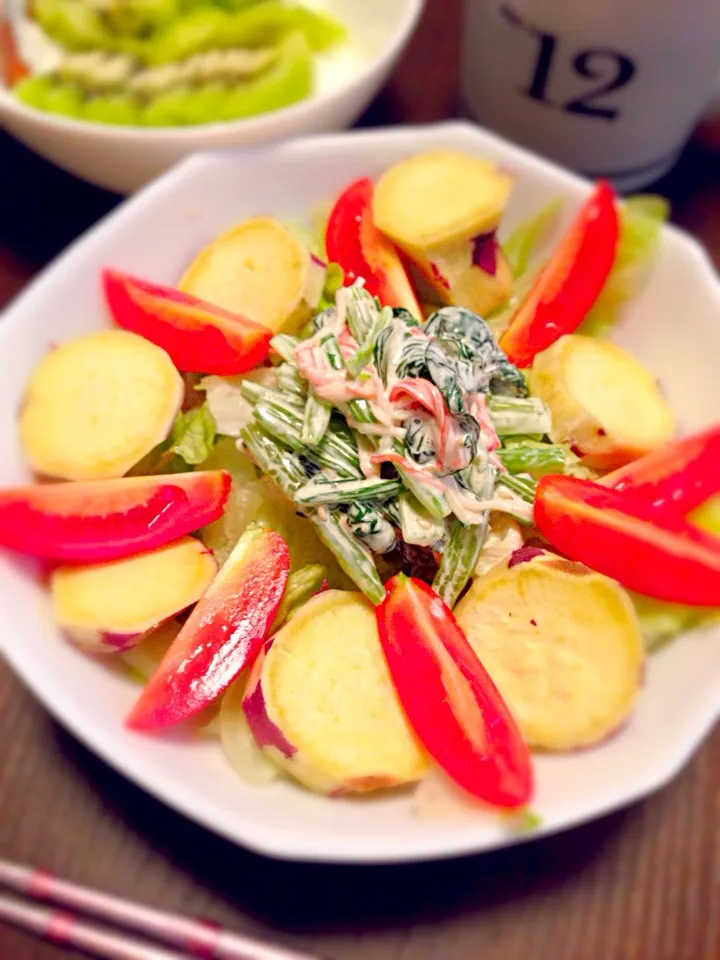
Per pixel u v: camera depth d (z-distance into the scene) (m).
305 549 0.26
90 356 0.26
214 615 0.24
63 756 0.26
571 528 0.25
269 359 0.27
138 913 0.24
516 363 0.29
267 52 0.38
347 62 0.39
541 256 0.31
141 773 0.21
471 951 0.24
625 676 0.24
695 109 0.35
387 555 0.25
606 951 0.24
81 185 0.37
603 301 0.30
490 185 0.29
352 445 0.25
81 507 0.24
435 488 0.24
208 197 0.30
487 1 0.32
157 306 0.28
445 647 0.23
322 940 0.24
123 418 0.26
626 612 0.24
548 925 0.25
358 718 0.23
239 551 0.25
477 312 0.30
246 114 0.36
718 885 0.25
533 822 0.21
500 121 0.36
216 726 0.24
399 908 0.25
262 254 0.29
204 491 0.25
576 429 0.27
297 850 0.21
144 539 0.24
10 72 0.38
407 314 0.26
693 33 0.30
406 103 0.40
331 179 0.31
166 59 0.37
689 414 0.28
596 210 0.29
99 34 0.38
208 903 0.25
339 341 0.25
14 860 0.25
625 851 0.26
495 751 0.22
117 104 0.36
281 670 0.23
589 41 0.31
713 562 0.24
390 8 0.39
